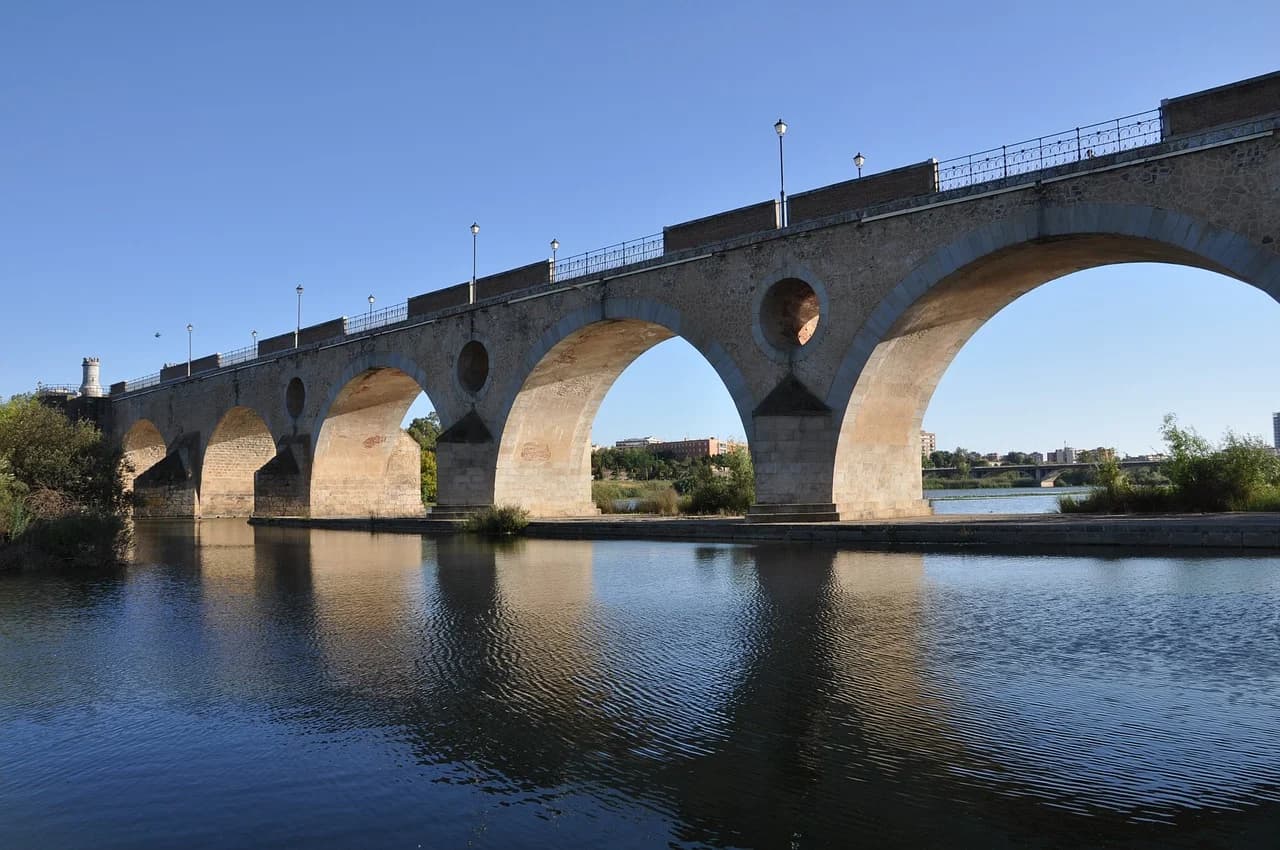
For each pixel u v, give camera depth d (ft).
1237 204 56.08
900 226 71.87
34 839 17.89
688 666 29.68
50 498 83.97
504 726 23.98
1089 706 23.89
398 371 126.93
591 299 96.27
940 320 76.28
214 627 39.93
